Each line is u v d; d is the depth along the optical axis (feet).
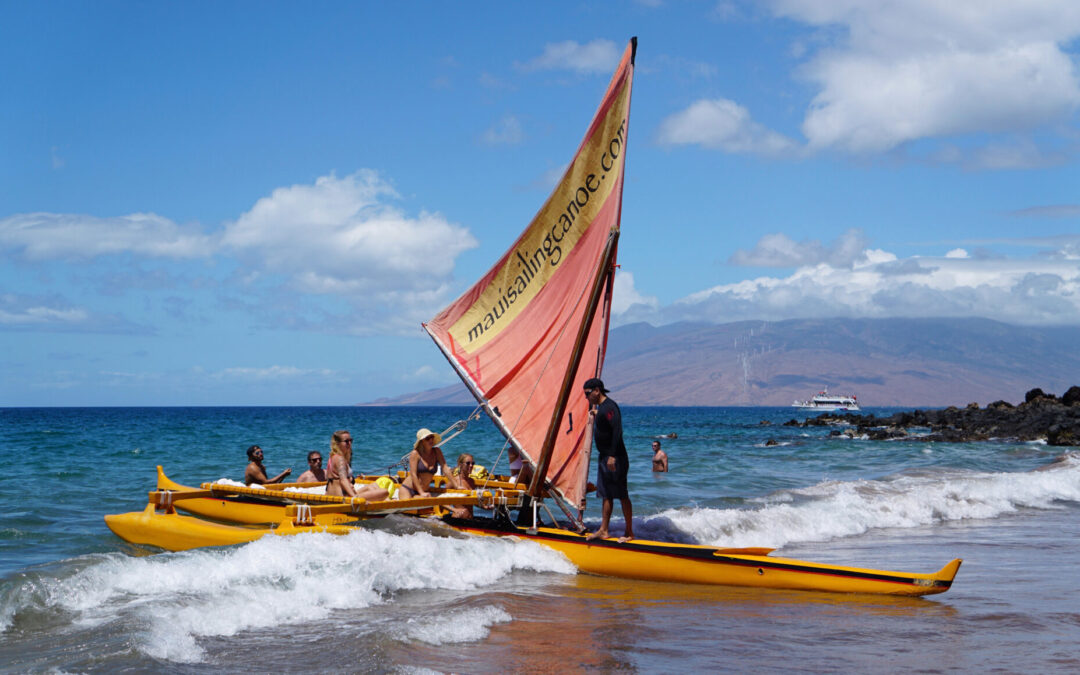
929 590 27.99
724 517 42.29
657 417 463.01
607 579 30.73
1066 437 137.90
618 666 19.80
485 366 37.35
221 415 399.85
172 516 36.58
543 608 25.55
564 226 35.40
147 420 282.15
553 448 34.42
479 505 33.27
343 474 36.81
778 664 20.27
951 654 21.24
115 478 66.85
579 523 33.91
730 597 28.14
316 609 24.25
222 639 21.24
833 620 24.89
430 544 30.30
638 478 72.59
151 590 24.54
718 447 135.85
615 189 33.60
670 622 24.32
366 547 28.96
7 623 21.52
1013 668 20.06
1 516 43.06
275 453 102.47
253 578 25.85
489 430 196.65
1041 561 35.47
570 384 33.68
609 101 34.30
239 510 40.93
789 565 29.43
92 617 22.20
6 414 419.95
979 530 45.57
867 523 46.70
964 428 192.34
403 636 21.40
